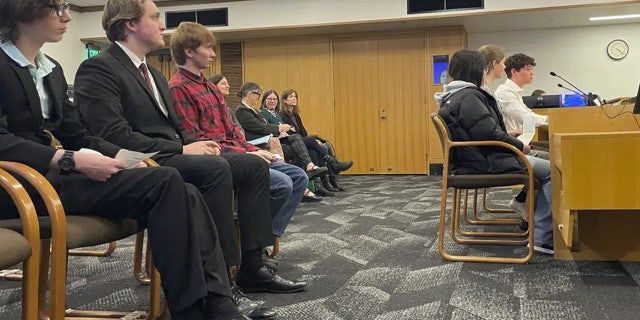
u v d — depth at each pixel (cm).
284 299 188
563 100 404
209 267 138
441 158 707
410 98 714
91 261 256
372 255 255
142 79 182
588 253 232
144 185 134
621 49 703
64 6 147
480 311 171
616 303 175
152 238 134
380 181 637
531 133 282
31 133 145
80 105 167
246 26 698
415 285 202
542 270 218
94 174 134
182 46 215
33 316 112
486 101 247
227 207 167
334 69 732
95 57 174
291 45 741
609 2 595
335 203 444
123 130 166
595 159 193
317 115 741
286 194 224
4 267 102
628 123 240
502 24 691
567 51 717
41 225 122
